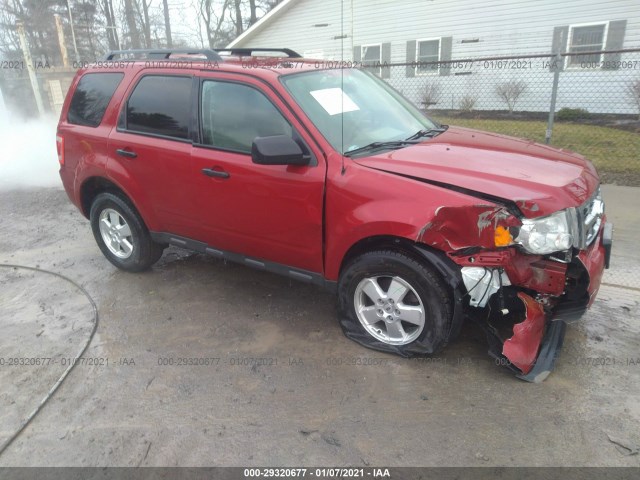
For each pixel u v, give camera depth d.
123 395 3.14
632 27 13.32
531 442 2.63
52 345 3.72
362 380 3.15
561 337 3.26
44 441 2.80
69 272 4.96
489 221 2.77
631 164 8.24
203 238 4.09
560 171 3.11
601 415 2.78
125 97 4.31
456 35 15.91
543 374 3.03
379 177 3.06
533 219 2.78
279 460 2.60
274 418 2.88
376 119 3.80
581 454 2.54
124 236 4.73
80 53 26.03
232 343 3.63
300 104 3.42
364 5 17.28
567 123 13.28
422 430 2.74
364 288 3.35
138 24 33.34
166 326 3.90
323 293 4.32
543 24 14.49
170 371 3.35
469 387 3.05
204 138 3.80
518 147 3.55
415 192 2.93
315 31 18.48
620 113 13.91
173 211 4.14
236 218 3.72
